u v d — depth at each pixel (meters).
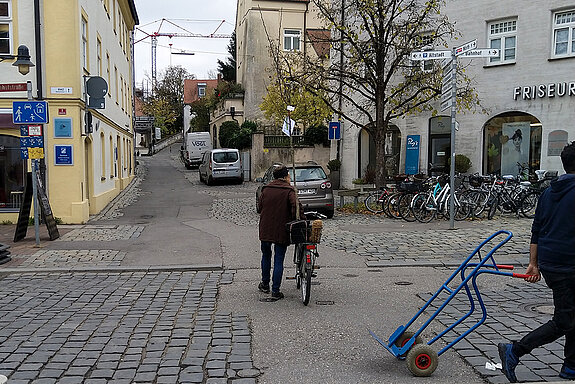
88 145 17.36
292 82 20.14
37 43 14.80
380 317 6.50
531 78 18.58
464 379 4.57
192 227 14.47
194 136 43.75
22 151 11.93
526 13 18.58
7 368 4.91
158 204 20.62
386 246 11.23
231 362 5.05
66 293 7.91
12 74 15.08
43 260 10.23
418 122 21.53
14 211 15.41
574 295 4.23
